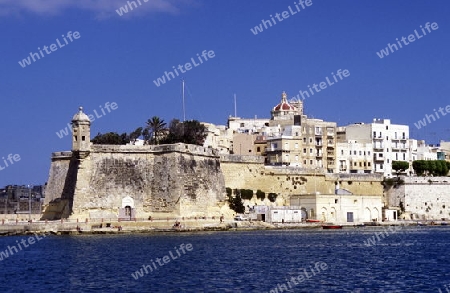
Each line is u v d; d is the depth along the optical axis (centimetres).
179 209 13950
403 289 6600
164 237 12569
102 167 13975
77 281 7181
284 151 19188
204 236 12888
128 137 19550
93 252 9869
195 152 14788
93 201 13775
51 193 14725
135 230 13475
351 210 16538
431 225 17325
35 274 7769
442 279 7188
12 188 19075
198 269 7975
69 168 14412
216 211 15225
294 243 11400
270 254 9581
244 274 7562
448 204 18225
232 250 10088
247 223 15062
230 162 16200
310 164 19575
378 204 16975
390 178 18212
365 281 7081
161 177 14175
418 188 18012
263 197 16612
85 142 13775
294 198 16462
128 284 6938
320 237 12875
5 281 7281
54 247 10719
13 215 15438
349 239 12394
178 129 18975
